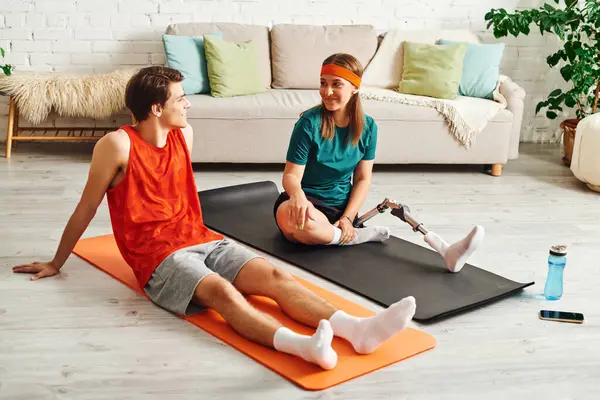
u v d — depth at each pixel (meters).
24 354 2.22
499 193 4.17
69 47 4.95
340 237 3.06
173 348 2.27
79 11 4.90
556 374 2.21
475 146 4.50
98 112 4.55
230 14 5.04
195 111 4.31
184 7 4.98
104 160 2.53
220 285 2.37
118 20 4.95
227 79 4.52
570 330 2.50
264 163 4.75
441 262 3.00
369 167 3.14
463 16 5.23
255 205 3.70
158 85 2.48
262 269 2.51
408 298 2.12
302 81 4.85
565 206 3.96
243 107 4.35
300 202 2.88
